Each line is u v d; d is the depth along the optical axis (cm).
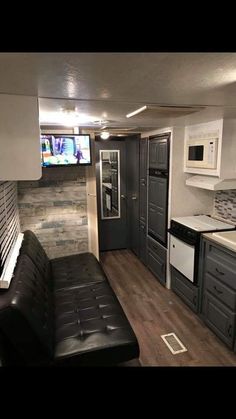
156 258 369
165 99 159
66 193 335
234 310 227
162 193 339
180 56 89
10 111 145
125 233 491
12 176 151
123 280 372
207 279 262
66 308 226
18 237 269
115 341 180
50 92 138
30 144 150
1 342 155
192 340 250
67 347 176
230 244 232
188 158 310
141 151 397
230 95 149
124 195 481
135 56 89
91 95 147
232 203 308
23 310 161
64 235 344
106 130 348
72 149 272
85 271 294
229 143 258
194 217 327
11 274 184
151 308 303
